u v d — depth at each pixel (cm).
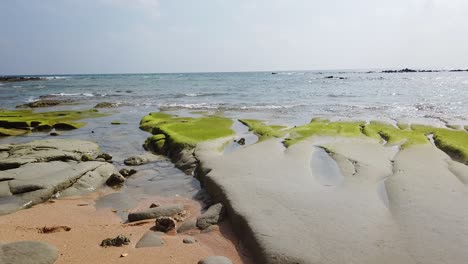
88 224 1224
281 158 1848
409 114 3431
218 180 1499
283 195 1324
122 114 3934
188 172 1802
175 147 2167
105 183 1664
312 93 6250
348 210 1195
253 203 1253
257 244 999
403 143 2109
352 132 2442
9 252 937
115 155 2169
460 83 8612
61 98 6094
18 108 4659
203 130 2566
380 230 1059
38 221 1244
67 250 1024
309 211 1186
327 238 1011
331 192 1368
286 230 1058
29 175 1588
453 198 1280
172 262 959
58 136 2758
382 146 2069
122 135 2758
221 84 10044
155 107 4547
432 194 1316
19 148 2069
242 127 2894
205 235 1130
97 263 951
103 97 6172
